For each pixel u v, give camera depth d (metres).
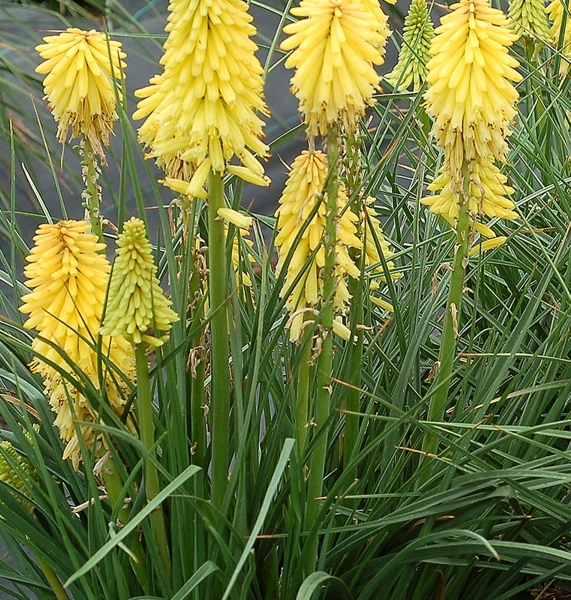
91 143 0.57
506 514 0.61
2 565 0.60
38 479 0.60
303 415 0.53
